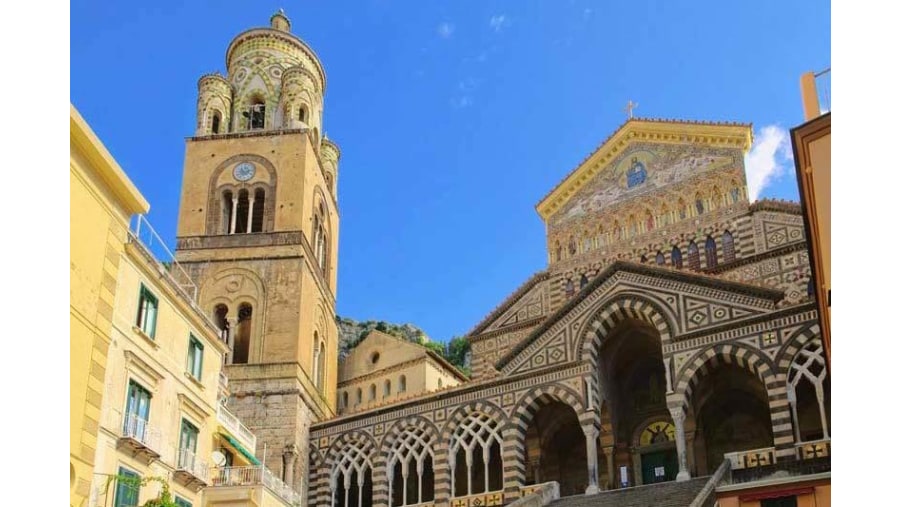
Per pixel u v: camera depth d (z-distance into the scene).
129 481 27.27
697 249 55.09
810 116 22.52
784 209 51.97
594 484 42.78
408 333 120.19
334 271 71.50
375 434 52.84
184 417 35.28
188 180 64.50
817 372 39.66
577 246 61.19
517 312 62.41
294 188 62.97
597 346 46.62
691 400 44.16
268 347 57.38
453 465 48.78
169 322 34.34
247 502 36.69
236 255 60.91
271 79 70.94
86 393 25.47
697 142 57.88
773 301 41.38
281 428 54.28
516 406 47.34
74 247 25.50
